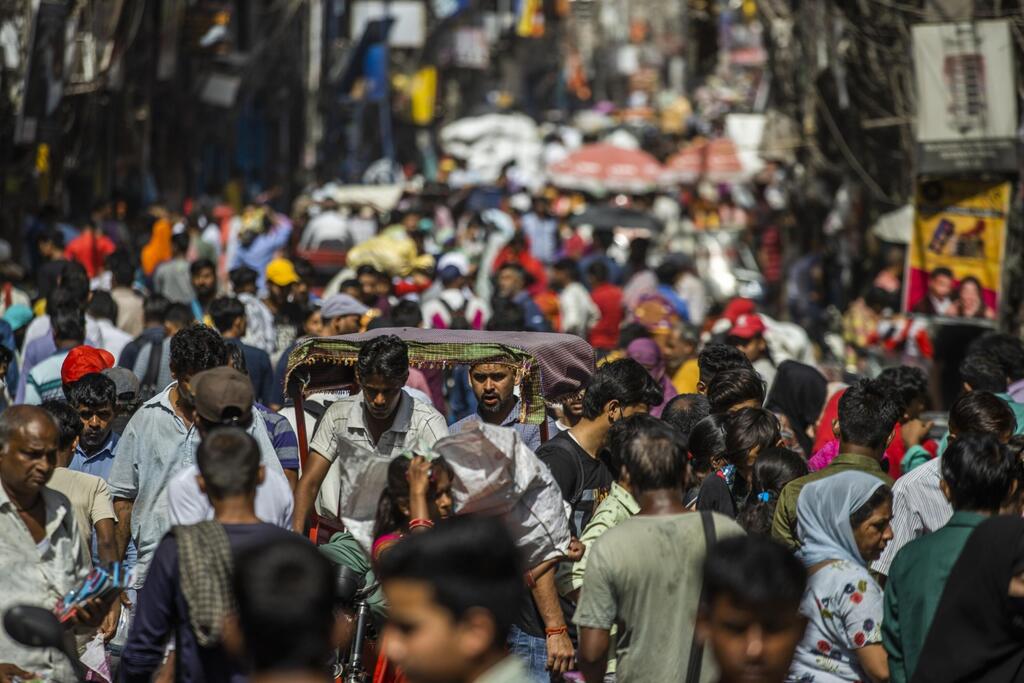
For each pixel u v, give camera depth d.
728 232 83.00
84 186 56.53
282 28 77.75
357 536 15.76
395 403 18.17
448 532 9.16
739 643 9.94
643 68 181.88
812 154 57.91
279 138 90.81
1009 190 33.59
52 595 15.12
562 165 87.12
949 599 13.57
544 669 16.33
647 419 14.65
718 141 87.06
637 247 47.06
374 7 103.50
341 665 16.27
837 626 13.91
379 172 93.69
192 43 63.31
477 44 130.62
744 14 118.06
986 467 14.05
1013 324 37.50
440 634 8.99
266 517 14.65
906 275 34.47
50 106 43.22
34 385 25.30
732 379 19.75
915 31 33.84
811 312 57.16
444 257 46.56
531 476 15.51
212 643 12.73
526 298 37.22
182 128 70.31
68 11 46.69
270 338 31.95
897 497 17.81
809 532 14.41
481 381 19.52
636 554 13.91
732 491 18.00
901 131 43.53
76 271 30.59
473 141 108.31
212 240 55.44
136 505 17.70
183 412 17.77
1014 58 34.34
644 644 13.89
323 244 50.53
